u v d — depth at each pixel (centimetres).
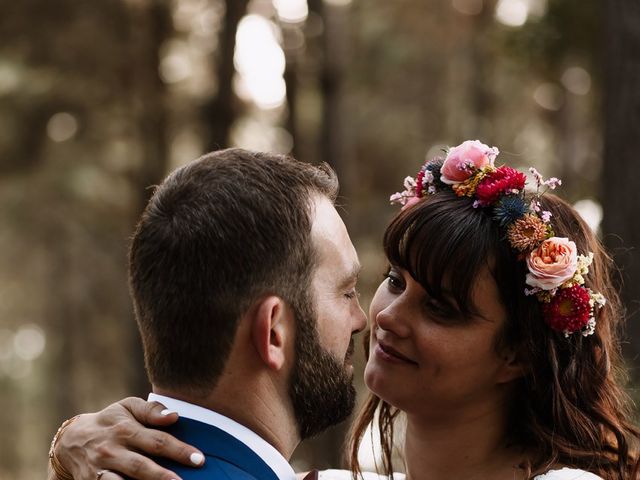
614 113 529
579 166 1453
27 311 2283
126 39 1374
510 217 242
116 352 2069
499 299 244
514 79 1577
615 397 265
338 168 944
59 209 1667
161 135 1381
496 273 243
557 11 855
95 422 223
